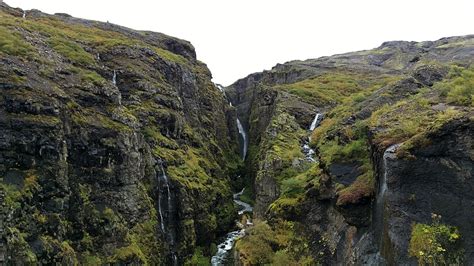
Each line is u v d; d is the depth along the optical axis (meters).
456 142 17.84
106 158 32.50
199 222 42.12
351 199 23.02
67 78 35.84
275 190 43.19
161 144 44.03
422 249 17.12
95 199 30.94
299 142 51.88
